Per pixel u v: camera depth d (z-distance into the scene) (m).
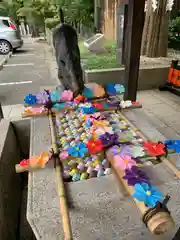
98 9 5.86
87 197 1.04
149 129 1.71
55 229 1.03
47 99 2.06
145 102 3.47
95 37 4.78
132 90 2.30
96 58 4.26
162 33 4.75
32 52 8.62
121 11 3.75
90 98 2.19
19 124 1.98
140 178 1.02
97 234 1.08
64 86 2.26
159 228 0.79
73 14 5.68
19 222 1.61
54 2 4.78
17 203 1.67
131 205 1.05
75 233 1.05
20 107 3.22
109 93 2.28
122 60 3.85
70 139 1.53
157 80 4.06
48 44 10.67
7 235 1.31
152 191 0.94
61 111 1.96
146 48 5.00
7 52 7.88
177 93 3.72
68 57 2.06
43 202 1.02
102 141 1.37
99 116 1.81
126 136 1.52
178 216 1.15
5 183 1.44
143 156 1.29
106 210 1.04
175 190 1.10
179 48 5.92
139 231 1.11
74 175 1.20
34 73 5.33
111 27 5.41
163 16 4.60
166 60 4.61
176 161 1.30
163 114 3.01
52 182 1.14
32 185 1.13
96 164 1.27
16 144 1.95
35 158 1.28
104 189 1.09
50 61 6.73
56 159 1.30
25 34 16.64
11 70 5.72
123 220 1.07
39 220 0.98
